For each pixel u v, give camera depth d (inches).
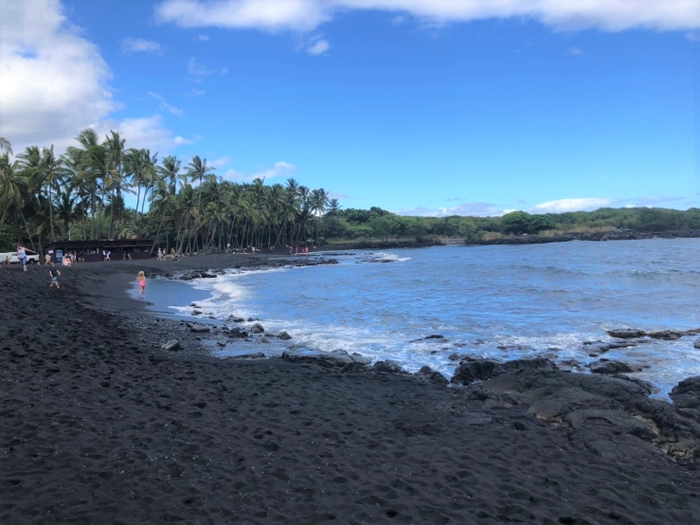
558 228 5260.8
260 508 188.1
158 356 487.5
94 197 2146.9
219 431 271.4
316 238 4827.8
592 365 446.3
